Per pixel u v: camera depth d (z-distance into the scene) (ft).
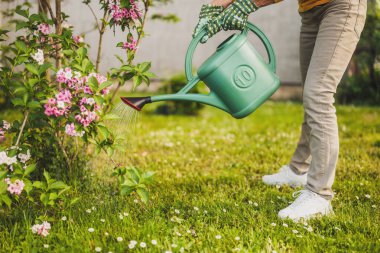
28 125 9.04
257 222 8.75
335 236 8.27
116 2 9.58
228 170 12.66
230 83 8.59
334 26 8.54
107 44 24.32
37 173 9.86
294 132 18.04
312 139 8.82
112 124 9.17
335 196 10.32
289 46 28.07
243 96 8.66
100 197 9.61
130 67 8.94
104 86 8.32
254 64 8.66
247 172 12.41
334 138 8.69
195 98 8.66
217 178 11.75
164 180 11.42
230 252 7.54
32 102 8.07
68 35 9.32
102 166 10.90
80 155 10.56
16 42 8.55
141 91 26.78
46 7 10.69
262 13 28.12
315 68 8.69
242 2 8.55
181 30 28.30
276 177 11.17
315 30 9.53
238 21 8.57
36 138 9.20
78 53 8.57
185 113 22.86
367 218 8.81
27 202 9.04
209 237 8.00
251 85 8.66
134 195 9.84
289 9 27.94
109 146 8.84
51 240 7.86
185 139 16.65
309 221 8.79
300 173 10.96
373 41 22.61
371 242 7.88
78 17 24.89
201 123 20.52
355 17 8.50
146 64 9.05
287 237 8.03
